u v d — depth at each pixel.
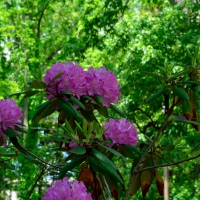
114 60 19.38
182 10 17.17
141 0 19.28
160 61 16.33
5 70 20.45
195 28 16.83
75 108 2.94
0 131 2.98
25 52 20.03
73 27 20.58
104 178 2.90
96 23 14.16
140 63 16.70
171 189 22.80
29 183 18.36
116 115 14.79
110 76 2.95
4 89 19.50
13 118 2.94
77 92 2.87
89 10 19.83
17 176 18.88
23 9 20.22
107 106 2.99
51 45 22.12
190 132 14.57
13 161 18.52
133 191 3.05
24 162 18.45
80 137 2.82
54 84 2.83
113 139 3.04
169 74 2.98
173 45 16.73
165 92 2.96
